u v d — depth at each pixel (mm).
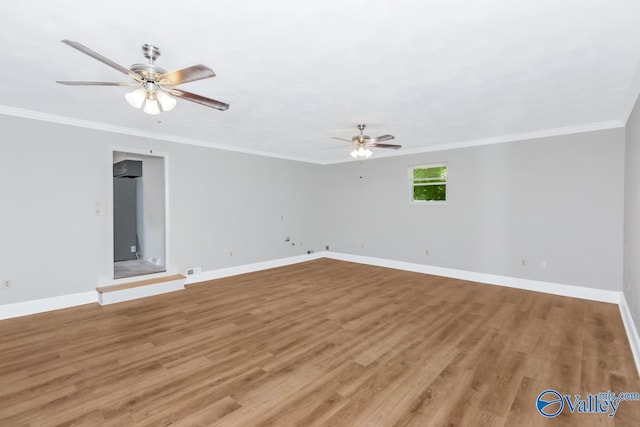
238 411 2004
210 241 5613
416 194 6301
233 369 2523
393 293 4684
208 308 4020
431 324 3463
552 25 1913
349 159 7250
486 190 5277
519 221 4961
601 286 4285
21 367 2561
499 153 5133
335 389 2244
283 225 6910
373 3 1705
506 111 3662
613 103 3379
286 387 2271
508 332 3234
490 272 5270
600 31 1974
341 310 3928
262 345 2953
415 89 2979
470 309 3955
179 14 1798
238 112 3703
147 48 2182
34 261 3844
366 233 7008
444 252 5809
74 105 3520
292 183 7113
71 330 3312
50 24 1886
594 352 2791
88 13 1777
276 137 5102
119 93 3119
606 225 4230
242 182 6102
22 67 2500
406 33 2014
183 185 5238
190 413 1980
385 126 4375
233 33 2012
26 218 3789
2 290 3639
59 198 4023
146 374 2447
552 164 4645
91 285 4277
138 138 4711
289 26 1932
